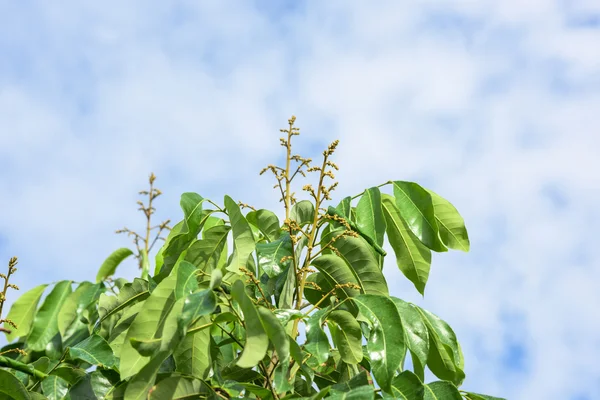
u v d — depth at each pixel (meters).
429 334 4.11
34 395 3.89
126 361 3.51
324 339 3.47
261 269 4.05
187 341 3.80
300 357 3.33
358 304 3.68
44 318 4.67
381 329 3.55
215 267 4.49
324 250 4.26
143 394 3.37
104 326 4.66
